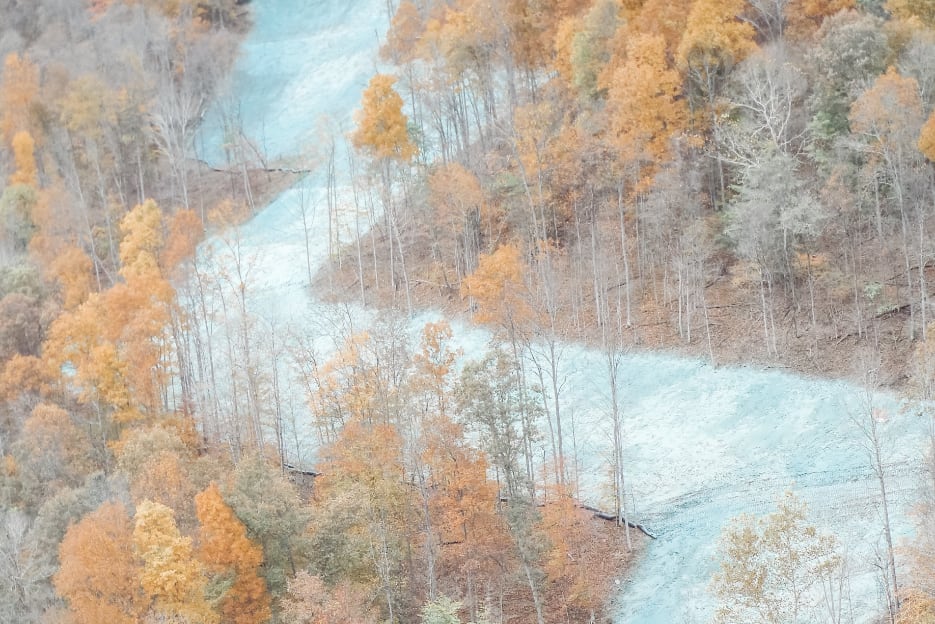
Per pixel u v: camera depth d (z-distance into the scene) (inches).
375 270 3321.9
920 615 1668.3
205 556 2146.9
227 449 2738.7
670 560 2208.4
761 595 1753.2
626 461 2522.1
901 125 2544.3
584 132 2977.4
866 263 2694.4
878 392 2401.6
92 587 2132.1
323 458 2583.7
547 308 2834.6
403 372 2461.9
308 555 2188.7
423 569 2268.7
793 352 2603.3
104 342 2891.2
